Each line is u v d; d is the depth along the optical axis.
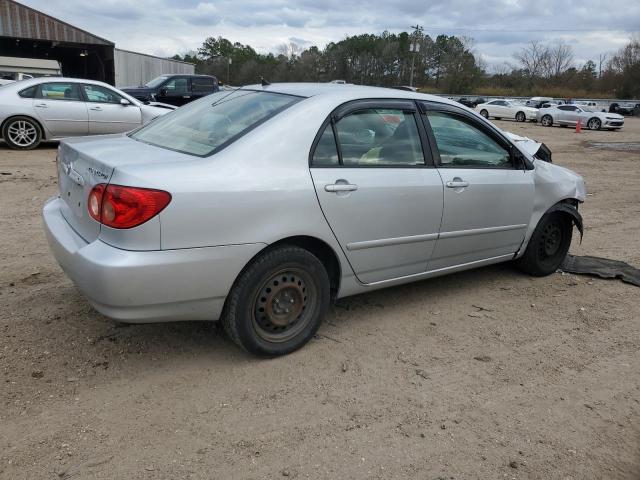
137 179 2.90
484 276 5.32
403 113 4.05
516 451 2.82
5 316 3.90
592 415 3.16
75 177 3.36
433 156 4.15
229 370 3.40
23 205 7.05
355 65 91.38
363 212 3.66
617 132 30.16
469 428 2.97
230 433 2.83
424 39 89.25
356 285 3.87
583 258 5.93
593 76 78.19
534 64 82.69
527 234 5.02
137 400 3.05
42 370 3.27
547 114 32.94
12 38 28.08
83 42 29.55
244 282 3.26
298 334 3.61
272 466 2.61
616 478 2.68
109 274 2.86
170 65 44.81
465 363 3.65
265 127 3.39
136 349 3.57
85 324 3.84
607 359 3.81
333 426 2.93
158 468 2.56
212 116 3.84
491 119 38.06
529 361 3.72
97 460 2.59
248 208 3.16
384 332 4.02
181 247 2.99
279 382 3.31
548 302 4.74
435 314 4.38
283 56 97.00
